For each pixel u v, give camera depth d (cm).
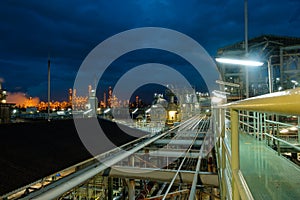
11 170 688
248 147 669
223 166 441
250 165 443
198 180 932
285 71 2586
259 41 2748
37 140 998
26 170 716
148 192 1246
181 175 971
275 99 87
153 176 1008
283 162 468
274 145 902
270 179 347
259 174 377
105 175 1052
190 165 1412
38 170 742
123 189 1256
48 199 636
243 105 154
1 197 568
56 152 930
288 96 75
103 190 1332
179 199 1060
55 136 1124
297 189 303
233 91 3025
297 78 2564
